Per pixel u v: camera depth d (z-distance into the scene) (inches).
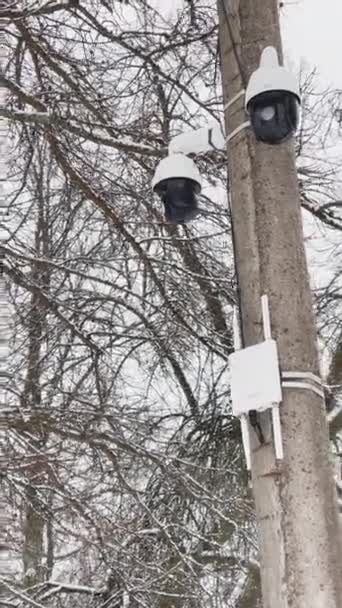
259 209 141.4
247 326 135.8
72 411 269.1
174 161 170.2
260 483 124.0
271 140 142.3
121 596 312.0
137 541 308.5
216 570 313.9
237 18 160.2
